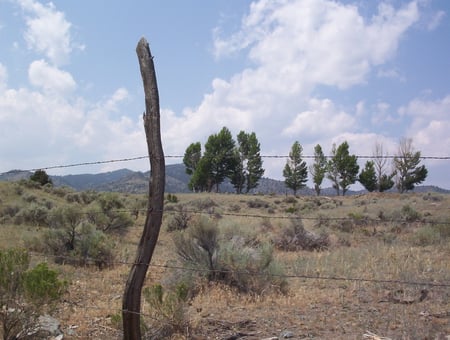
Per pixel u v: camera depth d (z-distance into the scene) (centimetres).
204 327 731
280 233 1975
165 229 2439
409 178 7812
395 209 3353
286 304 877
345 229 2430
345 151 8375
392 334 694
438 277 1098
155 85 545
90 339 669
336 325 742
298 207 4978
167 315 713
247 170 8950
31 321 623
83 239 1483
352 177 8438
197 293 977
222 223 1388
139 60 552
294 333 700
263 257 1037
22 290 607
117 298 932
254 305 872
